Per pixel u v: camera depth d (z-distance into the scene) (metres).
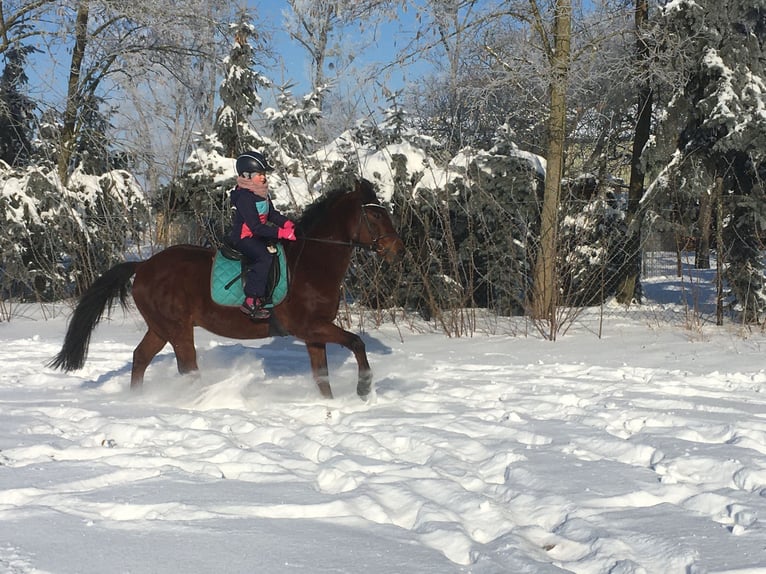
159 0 19.17
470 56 14.86
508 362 9.97
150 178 17.62
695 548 3.62
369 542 3.71
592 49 14.01
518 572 3.39
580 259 15.44
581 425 6.32
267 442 5.93
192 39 20.44
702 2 13.35
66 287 17.55
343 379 8.80
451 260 12.64
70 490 4.56
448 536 3.77
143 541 3.67
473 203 14.01
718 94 13.07
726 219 13.67
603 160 15.66
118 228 16.17
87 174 20.03
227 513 4.13
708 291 18.36
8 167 17.78
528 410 7.00
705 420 6.29
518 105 16.28
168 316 7.71
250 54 20.19
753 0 13.23
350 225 7.52
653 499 4.42
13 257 16.22
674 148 14.01
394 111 16.31
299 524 3.96
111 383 8.42
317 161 14.70
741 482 4.70
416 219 14.12
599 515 4.11
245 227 7.46
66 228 16.58
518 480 4.85
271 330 7.64
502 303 14.59
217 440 5.82
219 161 15.88
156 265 7.82
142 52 20.09
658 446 5.57
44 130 19.83
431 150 15.99
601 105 14.46
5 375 9.02
